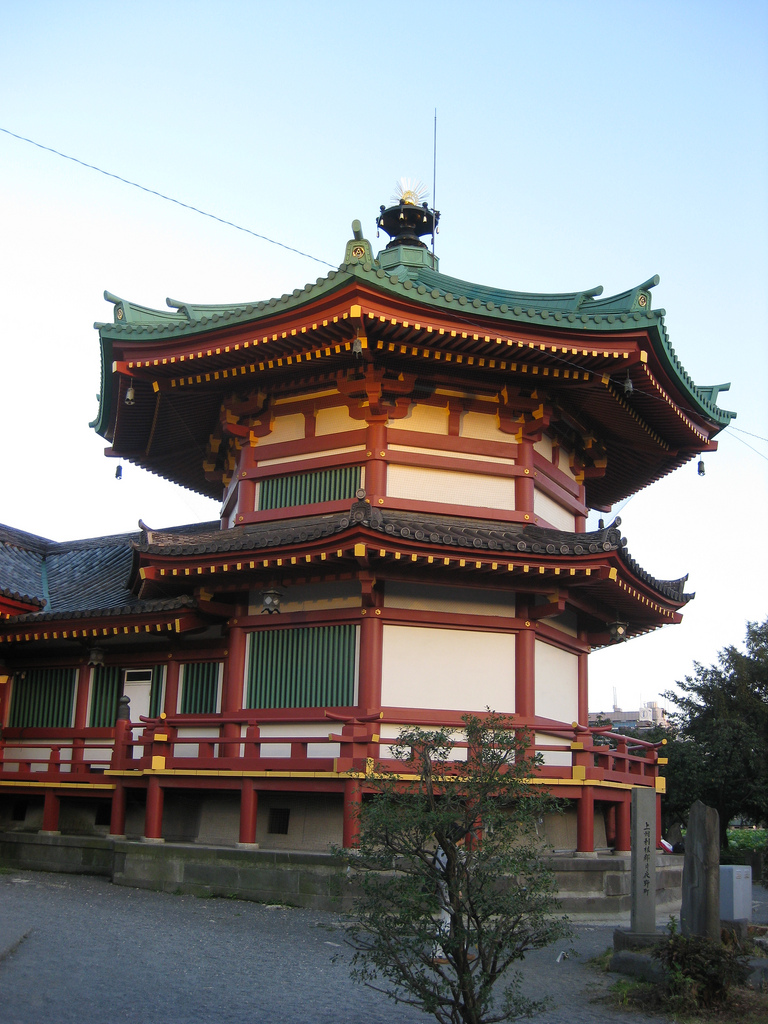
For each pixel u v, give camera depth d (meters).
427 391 23.98
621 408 25.53
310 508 24.08
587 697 26.19
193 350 23.45
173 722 22.34
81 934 15.36
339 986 13.16
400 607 22.69
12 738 27.77
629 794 23.59
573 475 27.73
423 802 10.48
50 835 24.27
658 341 22.95
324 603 23.16
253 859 19.84
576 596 24.14
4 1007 11.15
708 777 36.56
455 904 9.86
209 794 22.84
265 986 12.95
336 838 20.70
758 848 38.00
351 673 22.39
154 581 23.97
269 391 25.16
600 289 25.42
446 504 23.72
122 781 23.22
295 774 19.95
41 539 34.44
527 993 13.47
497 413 24.80
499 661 23.08
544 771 21.06
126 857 21.30
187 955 14.40
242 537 23.80
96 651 26.69
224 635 25.09
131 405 27.17
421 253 30.34
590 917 19.50
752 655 42.34
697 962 13.21
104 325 24.17
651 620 27.03
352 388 23.72
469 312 21.64
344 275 20.75
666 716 45.12
